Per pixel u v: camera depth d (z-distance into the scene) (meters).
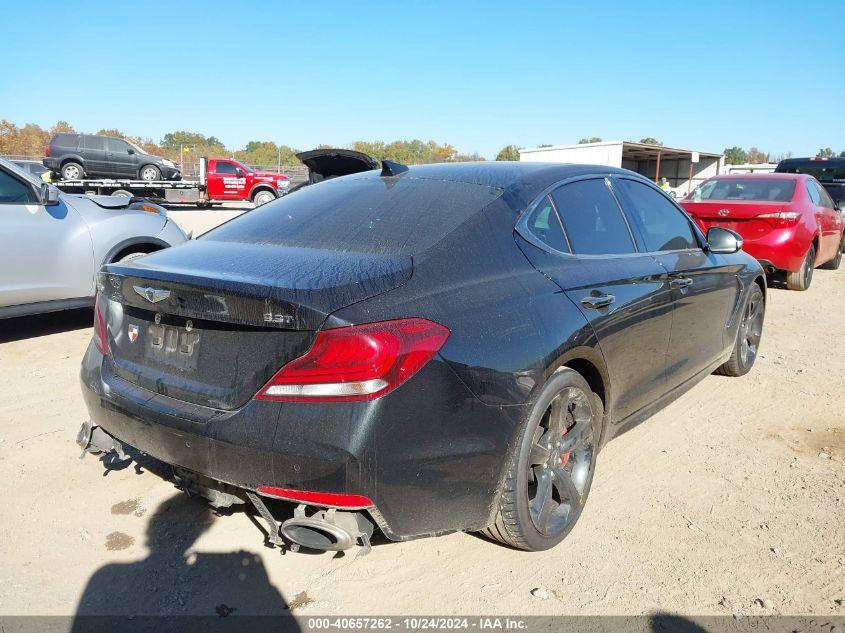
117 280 2.54
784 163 16.02
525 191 2.95
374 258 2.41
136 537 2.80
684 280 3.67
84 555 2.66
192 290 2.25
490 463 2.34
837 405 4.53
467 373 2.24
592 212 3.27
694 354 3.99
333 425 2.03
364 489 2.06
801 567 2.68
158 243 6.14
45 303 5.52
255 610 2.38
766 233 8.46
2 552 2.66
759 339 5.25
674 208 4.09
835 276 10.69
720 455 3.71
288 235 2.79
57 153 24.16
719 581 2.58
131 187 24.09
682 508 3.13
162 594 2.45
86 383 2.71
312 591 2.49
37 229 5.38
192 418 2.24
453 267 2.44
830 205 10.23
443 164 3.49
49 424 3.89
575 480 2.90
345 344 2.03
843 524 3.01
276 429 2.07
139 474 3.33
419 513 2.20
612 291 3.02
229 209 26.80
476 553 2.75
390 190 3.08
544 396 2.52
